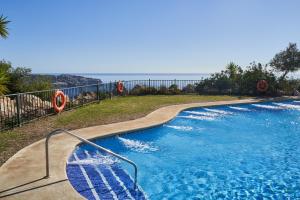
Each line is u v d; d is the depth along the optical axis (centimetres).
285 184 669
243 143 1005
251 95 2325
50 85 1599
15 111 1073
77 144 811
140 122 1123
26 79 1595
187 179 687
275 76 2408
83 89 1608
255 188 646
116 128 1010
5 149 743
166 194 605
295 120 1422
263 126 1284
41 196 494
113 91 2066
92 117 1196
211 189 636
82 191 578
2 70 1312
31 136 875
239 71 2561
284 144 1004
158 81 2355
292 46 2692
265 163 809
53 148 762
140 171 720
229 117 1460
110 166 732
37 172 595
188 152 891
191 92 2402
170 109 1466
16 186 529
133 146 930
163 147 934
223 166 780
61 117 1176
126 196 572
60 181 554
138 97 2020
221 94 2356
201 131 1158
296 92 2347
